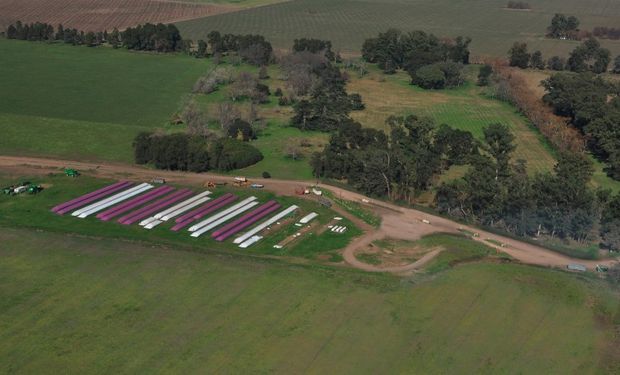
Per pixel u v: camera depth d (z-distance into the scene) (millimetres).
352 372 141125
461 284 173625
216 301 163250
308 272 177125
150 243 191000
